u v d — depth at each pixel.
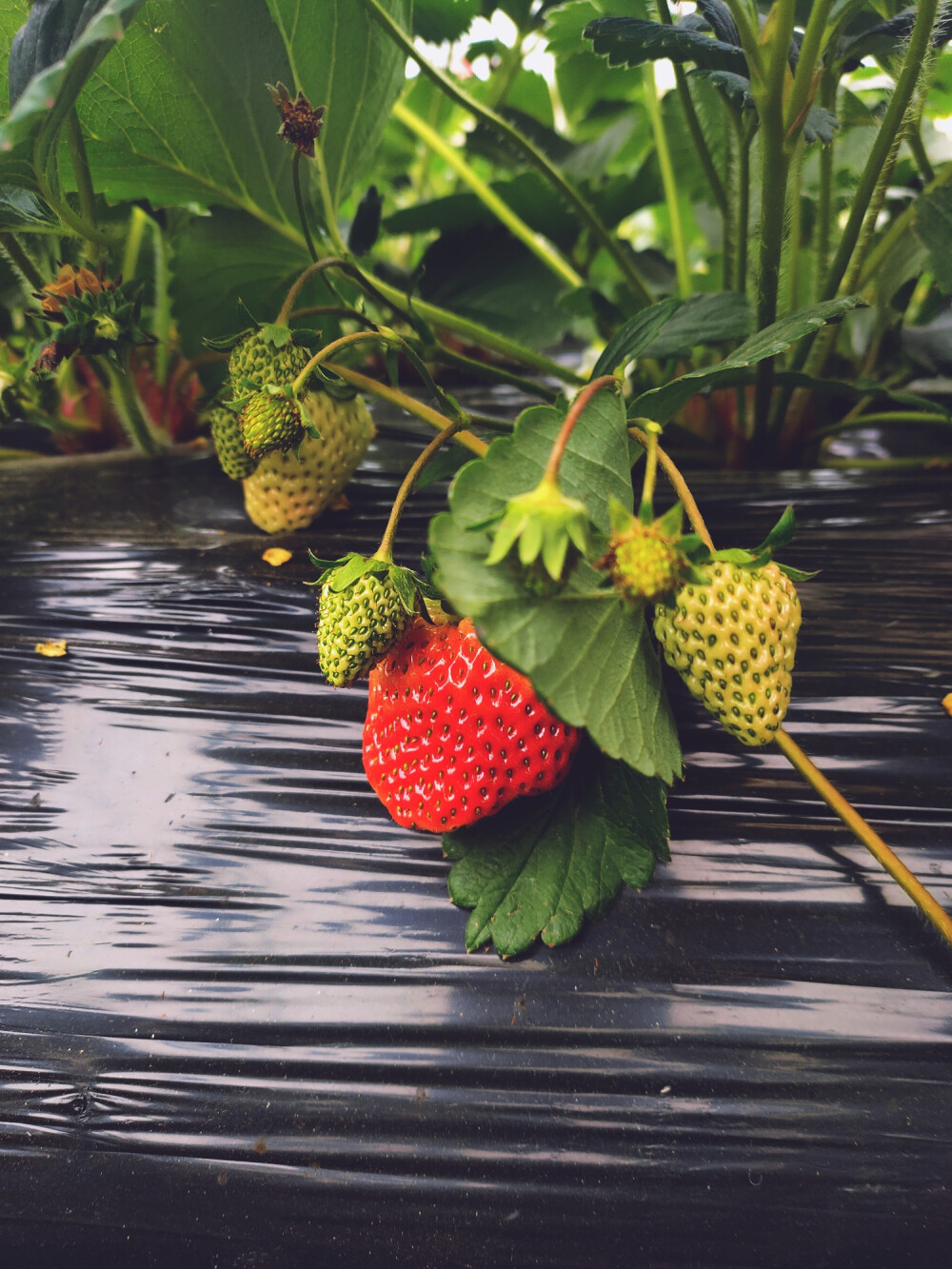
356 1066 0.25
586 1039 0.25
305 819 0.27
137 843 0.27
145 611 0.30
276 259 0.34
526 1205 0.24
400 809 0.25
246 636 0.30
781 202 0.29
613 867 0.25
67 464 0.36
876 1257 0.23
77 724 0.29
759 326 0.31
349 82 0.32
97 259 0.31
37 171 0.28
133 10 0.25
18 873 0.27
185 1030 0.25
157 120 0.30
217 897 0.27
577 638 0.20
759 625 0.21
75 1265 0.24
